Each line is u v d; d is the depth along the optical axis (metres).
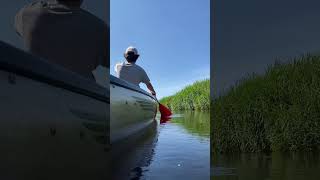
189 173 2.51
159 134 4.95
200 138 4.44
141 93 5.20
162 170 2.65
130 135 4.46
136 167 2.75
